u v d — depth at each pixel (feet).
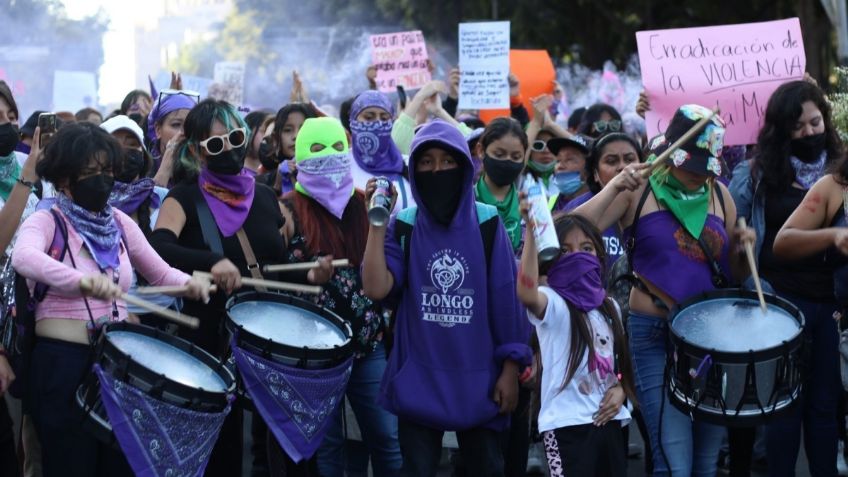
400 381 15.62
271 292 17.25
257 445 22.82
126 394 13.92
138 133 19.65
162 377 13.94
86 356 14.90
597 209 16.58
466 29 31.35
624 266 19.74
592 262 16.12
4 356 16.11
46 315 14.93
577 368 15.96
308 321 16.97
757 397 15.08
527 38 102.68
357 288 18.38
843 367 17.13
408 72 35.22
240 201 17.53
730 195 18.01
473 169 15.65
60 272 14.16
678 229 17.08
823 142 18.89
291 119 23.04
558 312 16.01
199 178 17.53
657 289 17.07
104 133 15.10
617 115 30.30
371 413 18.43
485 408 15.53
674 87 23.29
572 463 15.83
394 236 16.01
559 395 15.98
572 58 107.24
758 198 19.24
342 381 16.42
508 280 15.80
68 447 14.87
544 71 36.11
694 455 17.34
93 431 14.19
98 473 15.26
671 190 17.15
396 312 16.34
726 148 26.66
